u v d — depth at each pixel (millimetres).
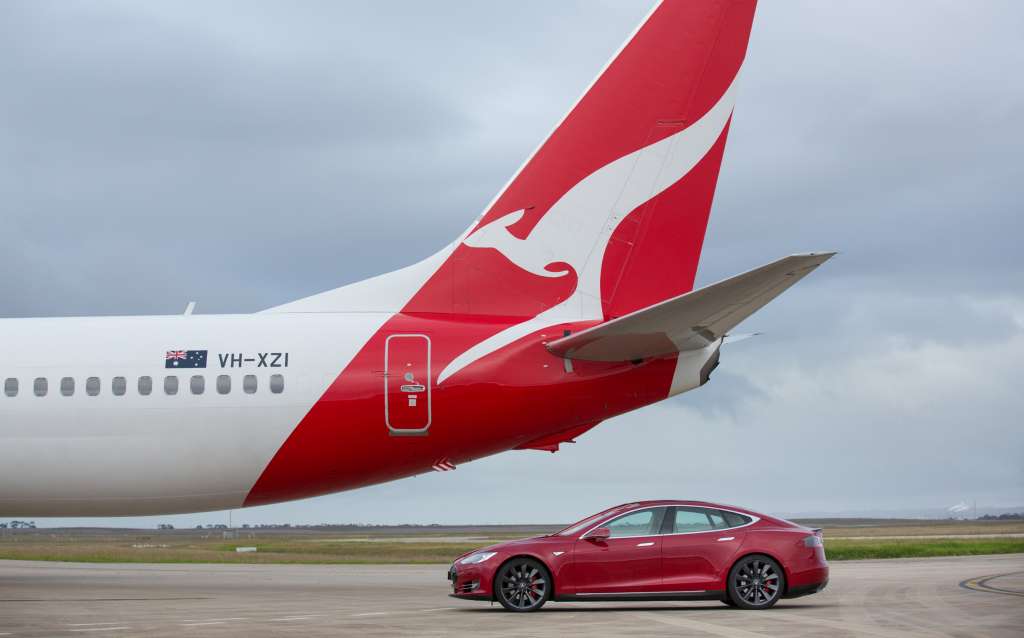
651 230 22422
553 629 14492
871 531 92375
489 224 22609
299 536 95812
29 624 15281
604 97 22625
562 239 22453
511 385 21266
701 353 21484
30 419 21625
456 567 17734
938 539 62250
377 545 61219
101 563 37031
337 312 22547
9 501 22391
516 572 17406
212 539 83438
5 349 22094
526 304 22359
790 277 17219
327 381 21391
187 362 21719
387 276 22797
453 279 22516
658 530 17500
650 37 22688
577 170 22578
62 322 22734
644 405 21656
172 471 21719
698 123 22531
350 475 21969
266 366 21578
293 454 21547
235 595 21078
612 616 16438
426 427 21250
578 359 21359
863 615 16344
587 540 17438
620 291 22359
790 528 17641
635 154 22500
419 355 21469
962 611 16953
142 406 21578
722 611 17203
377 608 18000
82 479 21859
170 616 16516
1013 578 25859
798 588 17344
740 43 22672
